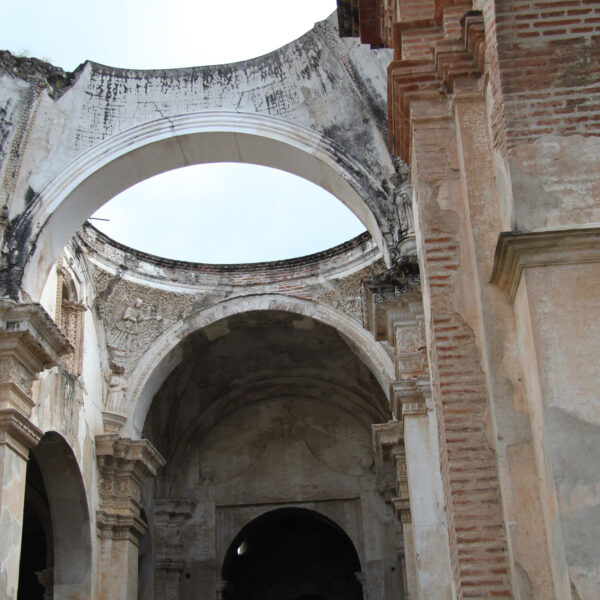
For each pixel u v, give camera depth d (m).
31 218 13.17
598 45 5.78
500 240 5.24
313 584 26.03
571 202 5.38
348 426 23.81
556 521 4.74
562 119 5.61
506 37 5.84
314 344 21.89
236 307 20.19
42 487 18.98
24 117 13.41
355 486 23.16
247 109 13.97
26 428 12.23
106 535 17.25
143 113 14.08
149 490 22.11
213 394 23.39
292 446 23.78
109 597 16.81
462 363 5.82
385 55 12.76
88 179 13.72
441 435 5.92
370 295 13.19
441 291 6.05
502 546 5.34
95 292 18.53
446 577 10.56
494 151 6.04
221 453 23.81
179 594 22.17
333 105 13.48
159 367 19.61
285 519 26.27
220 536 23.02
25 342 12.27
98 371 18.39
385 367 19.12
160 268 19.73
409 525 15.45
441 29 6.97
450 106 6.60
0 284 12.59
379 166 13.08
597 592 4.46
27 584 22.22
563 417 4.83
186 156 14.38
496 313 5.65
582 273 5.13
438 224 6.26
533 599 4.98
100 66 14.19
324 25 13.42
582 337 4.98
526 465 5.26
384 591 22.05
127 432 18.47
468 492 5.48
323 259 20.09
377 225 12.94
